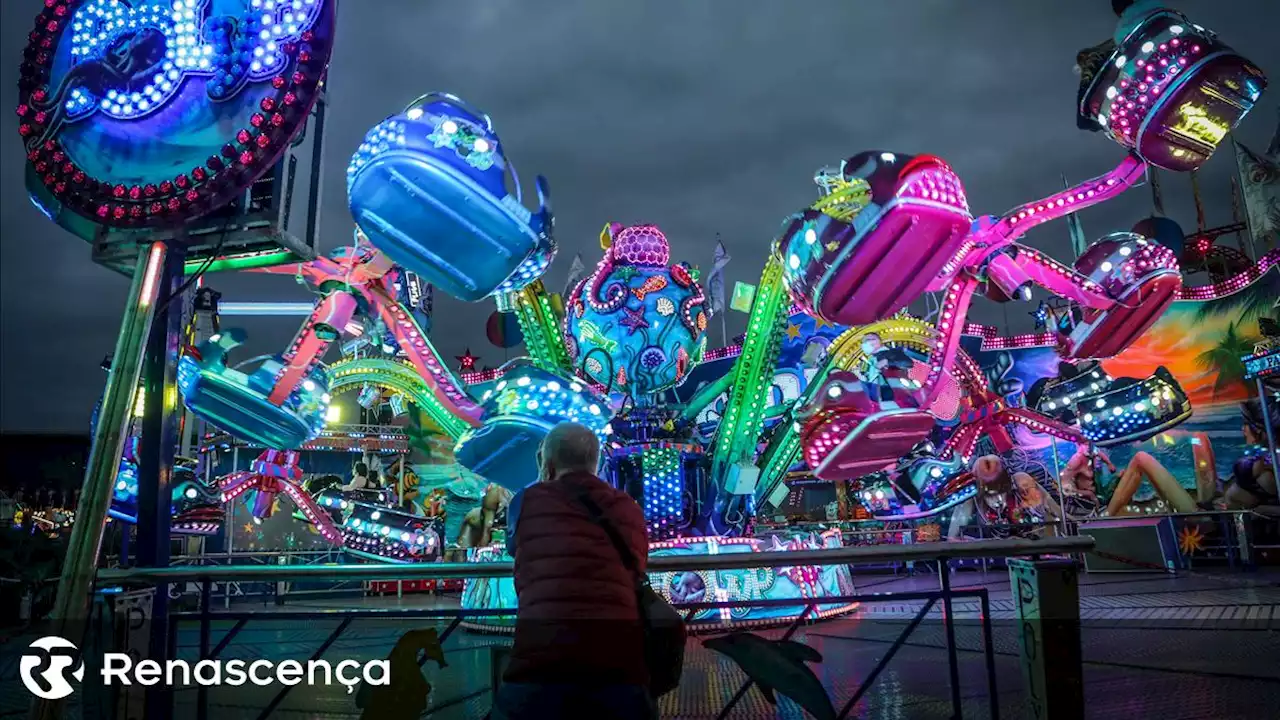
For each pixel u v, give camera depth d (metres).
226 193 4.20
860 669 6.47
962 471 11.70
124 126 4.38
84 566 3.60
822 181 6.23
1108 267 7.79
